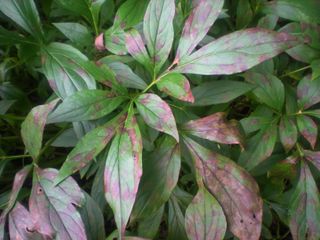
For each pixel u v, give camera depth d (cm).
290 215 28
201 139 28
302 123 29
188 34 24
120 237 21
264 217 32
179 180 32
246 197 24
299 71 34
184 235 27
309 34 32
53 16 37
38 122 25
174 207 28
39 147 25
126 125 23
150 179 25
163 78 24
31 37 30
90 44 32
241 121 29
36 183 25
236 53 22
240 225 24
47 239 24
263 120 29
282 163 29
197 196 24
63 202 24
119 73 27
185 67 24
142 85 27
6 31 29
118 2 35
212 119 25
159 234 36
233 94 28
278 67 35
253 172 30
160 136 29
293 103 30
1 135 38
